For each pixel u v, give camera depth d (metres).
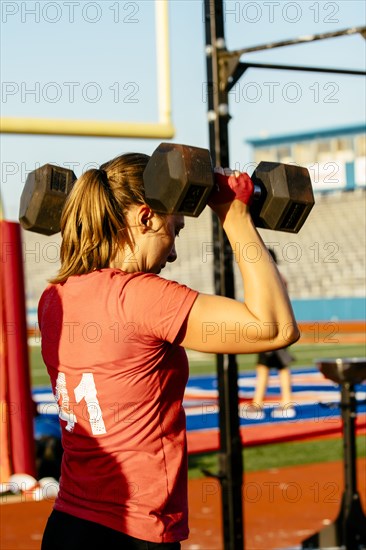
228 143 4.29
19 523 6.13
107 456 2.30
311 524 6.05
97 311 2.33
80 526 2.31
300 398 14.26
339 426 10.29
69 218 2.46
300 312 36.75
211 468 7.95
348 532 5.38
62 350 2.40
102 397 2.31
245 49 4.23
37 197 2.73
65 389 2.40
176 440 2.35
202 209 2.26
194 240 44.03
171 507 2.31
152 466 2.30
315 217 44.53
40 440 6.99
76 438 2.37
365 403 5.55
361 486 7.22
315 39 4.14
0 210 6.61
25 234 42.94
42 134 5.59
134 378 2.29
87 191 2.43
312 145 53.72
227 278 4.25
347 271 39.75
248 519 6.19
